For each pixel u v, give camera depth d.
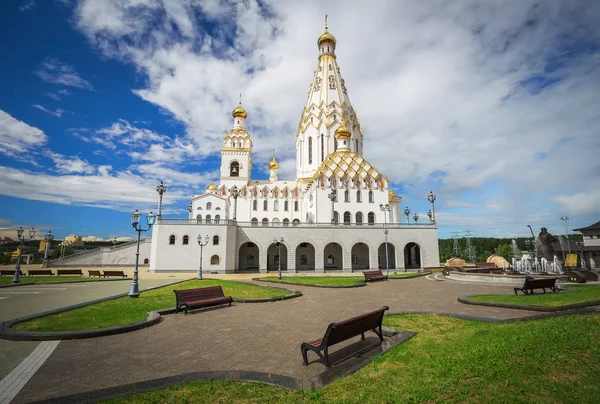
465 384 5.95
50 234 56.69
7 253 71.56
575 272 25.20
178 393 5.96
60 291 23.16
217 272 47.69
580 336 8.24
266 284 29.09
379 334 9.48
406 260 61.72
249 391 6.05
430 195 54.56
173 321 12.94
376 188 61.78
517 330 9.20
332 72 79.00
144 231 20.30
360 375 6.64
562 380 6.01
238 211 67.38
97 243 128.62
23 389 6.59
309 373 7.43
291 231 51.47
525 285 17.81
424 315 13.06
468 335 9.22
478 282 28.41
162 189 49.06
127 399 5.74
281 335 10.79
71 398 5.73
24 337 10.03
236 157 74.56
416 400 5.45
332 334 7.59
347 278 35.22
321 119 74.88
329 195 55.44
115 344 9.75
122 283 29.53
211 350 9.17
